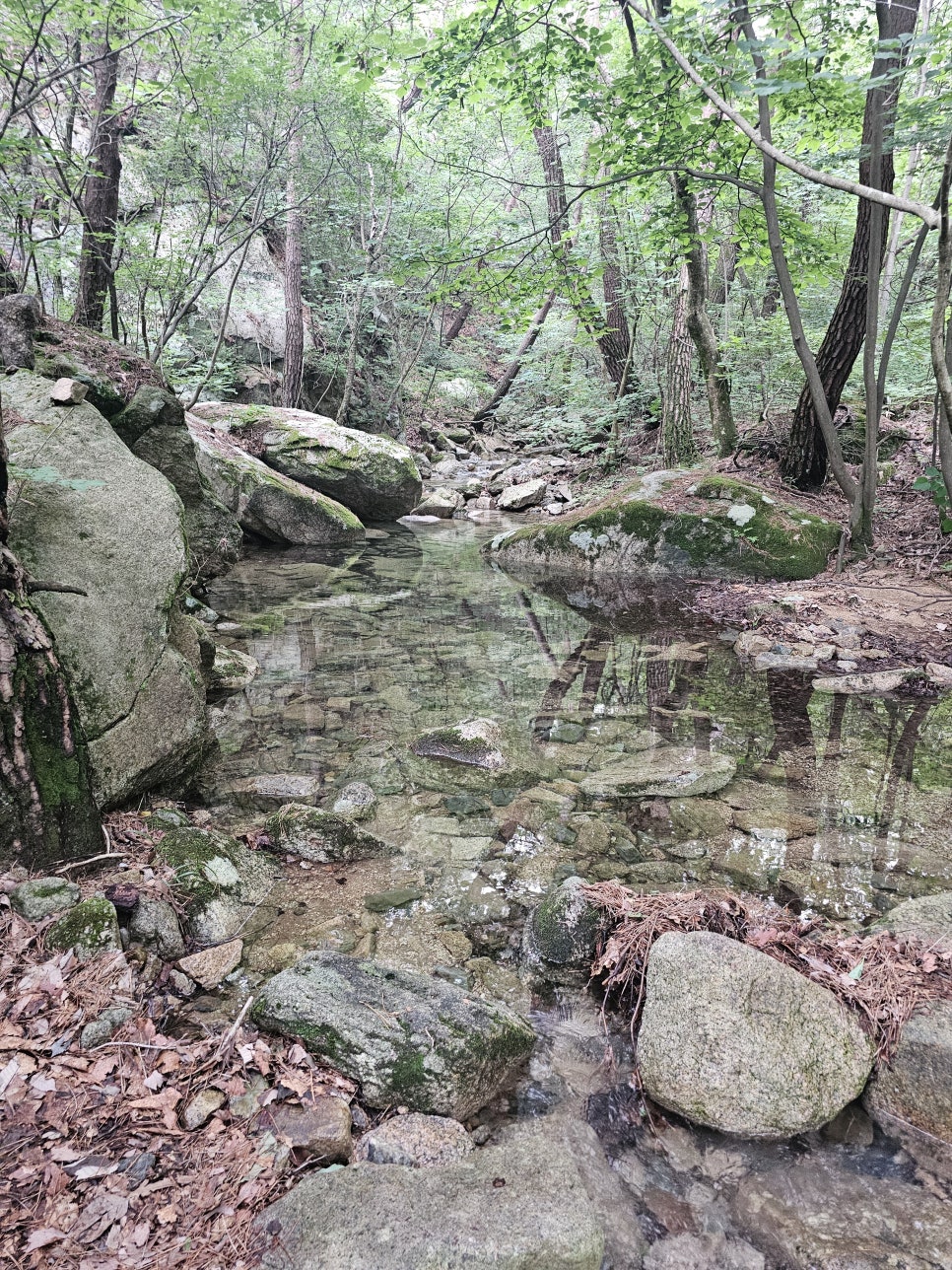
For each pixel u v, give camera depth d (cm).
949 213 316
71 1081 167
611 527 839
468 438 1792
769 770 367
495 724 400
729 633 614
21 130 712
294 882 270
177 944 224
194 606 617
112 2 583
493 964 232
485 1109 182
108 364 616
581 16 642
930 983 203
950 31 384
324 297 1558
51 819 236
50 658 239
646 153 643
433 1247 133
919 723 427
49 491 307
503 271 715
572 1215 143
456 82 637
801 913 250
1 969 192
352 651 559
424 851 294
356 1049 183
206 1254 133
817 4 587
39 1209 138
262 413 1138
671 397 1084
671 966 201
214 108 772
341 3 998
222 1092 171
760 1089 177
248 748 385
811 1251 147
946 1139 171
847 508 841
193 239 930
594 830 310
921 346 1055
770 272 1218
